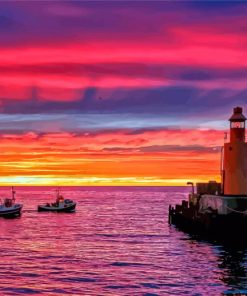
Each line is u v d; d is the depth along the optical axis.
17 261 59.38
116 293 42.94
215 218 68.31
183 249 67.19
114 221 125.94
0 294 43.06
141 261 58.72
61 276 50.00
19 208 141.75
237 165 76.25
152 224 114.06
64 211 165.00
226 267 53.44
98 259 60.62
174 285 45.47
